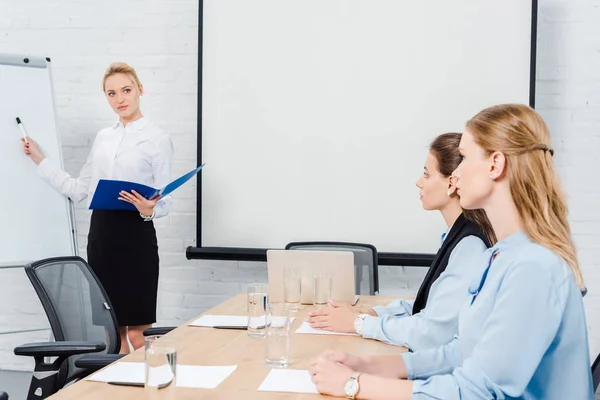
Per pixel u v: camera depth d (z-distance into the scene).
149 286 3.46
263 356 1.78
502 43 3.62
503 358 1.28
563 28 3.70
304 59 3.81
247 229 3.91
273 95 3.85
